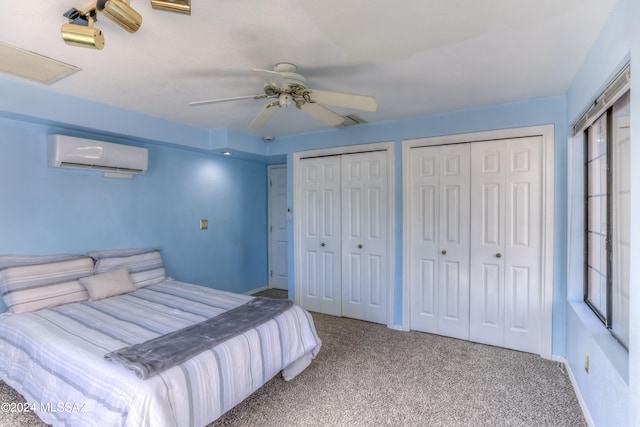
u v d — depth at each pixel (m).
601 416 1.72
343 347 3.04
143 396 1.44
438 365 2.68
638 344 1.21
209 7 1.43
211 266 4.22
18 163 2.56
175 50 1.84
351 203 3.79
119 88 2.44
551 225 2.71
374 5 1.44
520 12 1.51
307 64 2.03
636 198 1.22
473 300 3.10
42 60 1.96
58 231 2.80
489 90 2.54
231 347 1.90
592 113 1.96
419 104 2.88
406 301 3.40
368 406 2.14
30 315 2.29
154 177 3.53
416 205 3.34
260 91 2.50
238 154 4.14
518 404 2.14
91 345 1.82
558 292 2.70
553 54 1.93
